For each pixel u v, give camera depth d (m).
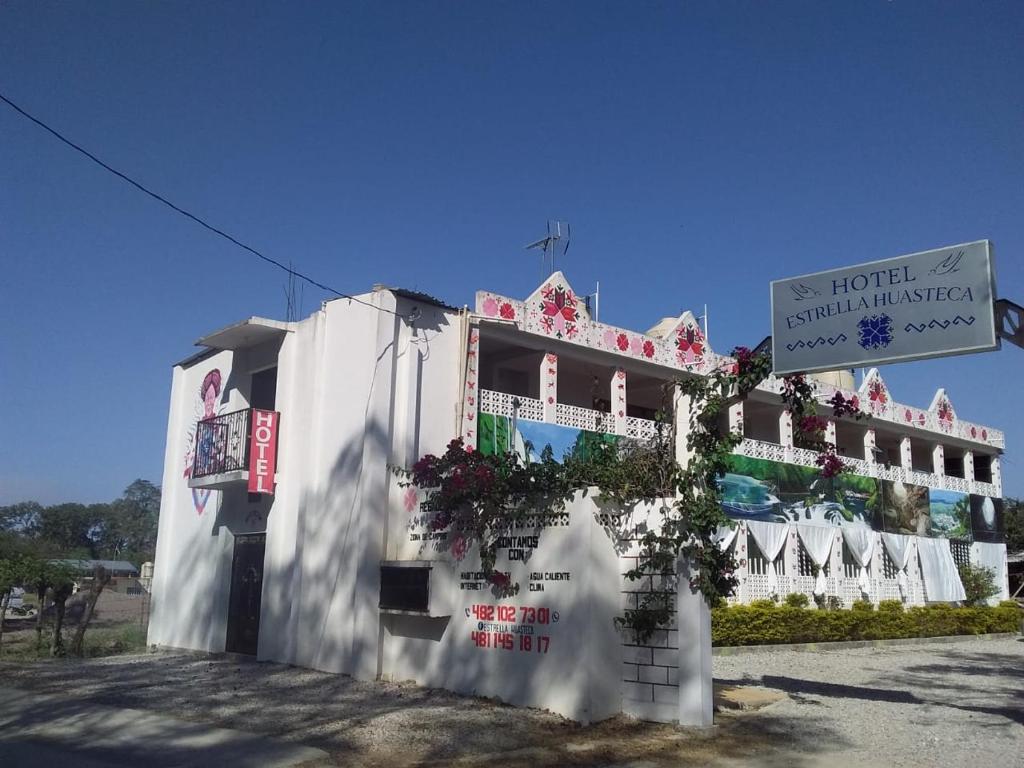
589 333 18.48
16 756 8.71
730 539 20.95
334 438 14.88
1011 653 21.55
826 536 23.69
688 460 10.56
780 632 20.34
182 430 20.45
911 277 10.61
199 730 9.77
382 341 14.55
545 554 10.97
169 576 19.78
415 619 12.91
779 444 24.38
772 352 11.51
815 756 8.82
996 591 29.62
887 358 10.62
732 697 11.90
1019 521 50.47
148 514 91.00
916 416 28.39
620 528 10.80
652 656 10.34
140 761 8.45
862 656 19.69
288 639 15.13
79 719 10.43
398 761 8.46
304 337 16.28
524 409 17.19
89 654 18.39
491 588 11.62
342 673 13.70
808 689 13.73
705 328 22.14
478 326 16.16
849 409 11.70
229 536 17.78
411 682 12.73
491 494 11.49
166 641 19.34
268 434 16.22
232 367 18.48
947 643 24.70
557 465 11.20
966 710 11.72
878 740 9.63
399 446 14.45
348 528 14.14
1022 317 9.95
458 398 15.50
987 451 32.09
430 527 12.91
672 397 10.98
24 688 12.91
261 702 11.47
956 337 10.16
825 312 11.20
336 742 9.21
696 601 10.09
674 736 9.51
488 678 11.48
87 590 21.02
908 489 27.33
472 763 8.38
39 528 84.62
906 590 26.08
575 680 10.27
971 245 10.22
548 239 19.84
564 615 10.60
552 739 9.33
